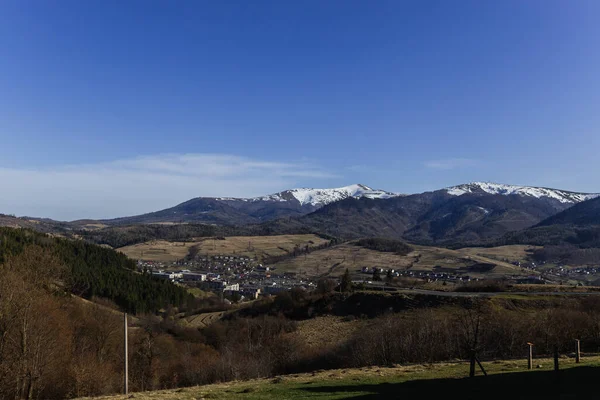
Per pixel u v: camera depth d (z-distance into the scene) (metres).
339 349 58.78
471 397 20.81
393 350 48.72
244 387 28.08
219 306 125.00
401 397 21.81
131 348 58.09
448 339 47.44
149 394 27.09
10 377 35.38
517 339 47.50
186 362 57.69
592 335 48.69
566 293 79.88
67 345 46.53
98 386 42.38
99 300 100.19
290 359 59.97
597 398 18.81
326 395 23.19
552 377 24.27
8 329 36.84
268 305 109.56
